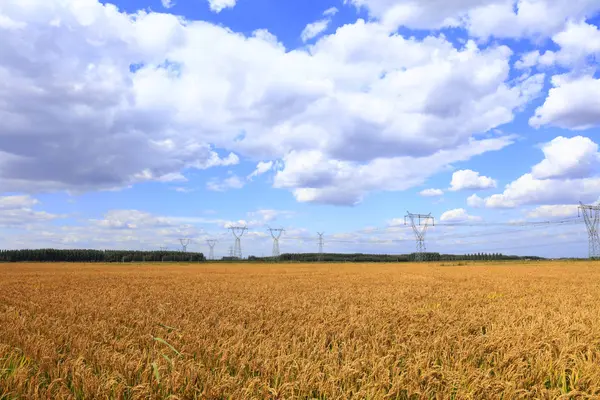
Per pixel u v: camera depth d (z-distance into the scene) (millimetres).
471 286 37531
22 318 16188
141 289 34750
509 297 27641
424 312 18219
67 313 18719
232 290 33281
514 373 9023
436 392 8117
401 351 10891
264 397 8164
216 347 11297
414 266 105312
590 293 30797
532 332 12359
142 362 9664
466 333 13508
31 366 10156
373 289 33719
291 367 9305
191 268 94562
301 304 22609
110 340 12484
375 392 8078
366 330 13781
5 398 8156
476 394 8125
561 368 9328
